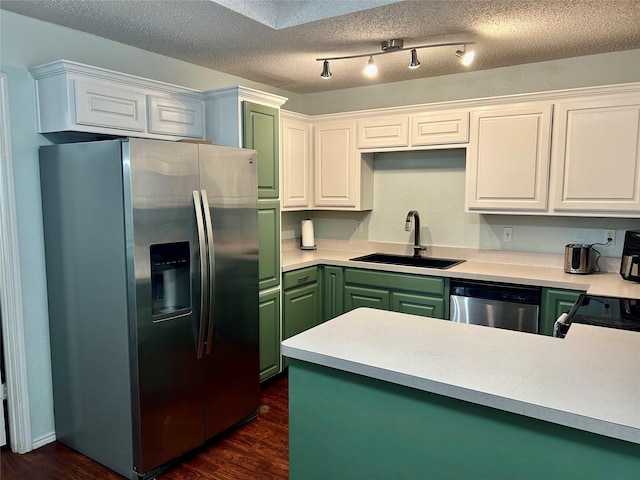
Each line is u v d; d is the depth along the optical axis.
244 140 2.91
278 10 2.56
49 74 2.33
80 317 2.39
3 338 2.46
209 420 2.56
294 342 1.57
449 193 3.71
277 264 3.27
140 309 2.16
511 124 3.07
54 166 2.39
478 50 2.97
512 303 2.94
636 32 2.63
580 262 2.99
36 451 2.55
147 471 2.25
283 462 2.45
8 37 2.33
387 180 4.00
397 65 3.34
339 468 1.53
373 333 1.66
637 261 2.74
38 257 2.52
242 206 2.71
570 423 1.07
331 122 3.83
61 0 2.19
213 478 2.31
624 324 1.92
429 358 1.41
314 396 1.56
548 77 3.25
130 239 2.11
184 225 2.34
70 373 2.50
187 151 2.34
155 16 2.39
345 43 2.83
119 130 2.50
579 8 2.27
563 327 1.88
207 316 2.46
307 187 3.93
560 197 2.96
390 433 1.42
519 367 1.33
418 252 3.77
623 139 2.74
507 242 3.50
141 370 2.18
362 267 3.53
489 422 1.24
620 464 1.08
